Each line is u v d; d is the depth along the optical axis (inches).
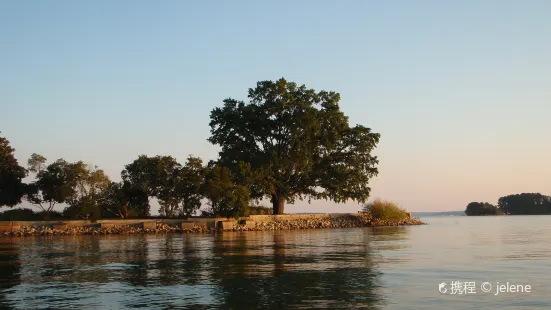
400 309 684.1
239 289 830.5
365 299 745.0
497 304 708.7
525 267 1043.3
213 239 2054.6
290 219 3250.5
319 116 3191.4
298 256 1296.8
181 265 1134.4
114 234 2568.9
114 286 872.9
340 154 3297.2
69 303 743.1
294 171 3240.7
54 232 2571.4
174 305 721.6
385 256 1275.8
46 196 3002.0
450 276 933.8
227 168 2967.5
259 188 3100.4
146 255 1366.9
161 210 3046.3
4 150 3002.0
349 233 2471.7
